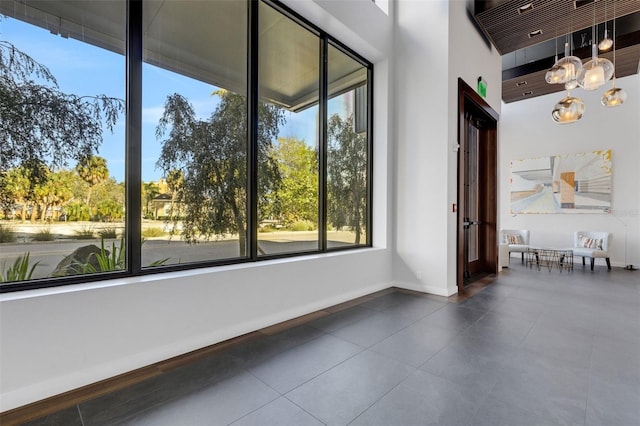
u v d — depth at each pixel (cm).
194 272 251
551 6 418
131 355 210
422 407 172
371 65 455
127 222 233
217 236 288
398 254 448
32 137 201
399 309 347
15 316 170
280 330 285
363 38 397
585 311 342
